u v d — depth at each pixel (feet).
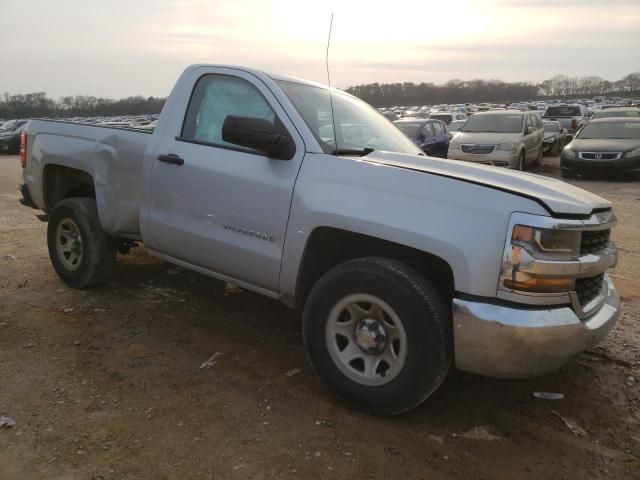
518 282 8.41
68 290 15.56
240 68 12.15
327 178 10.12
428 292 9.00
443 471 8.47
